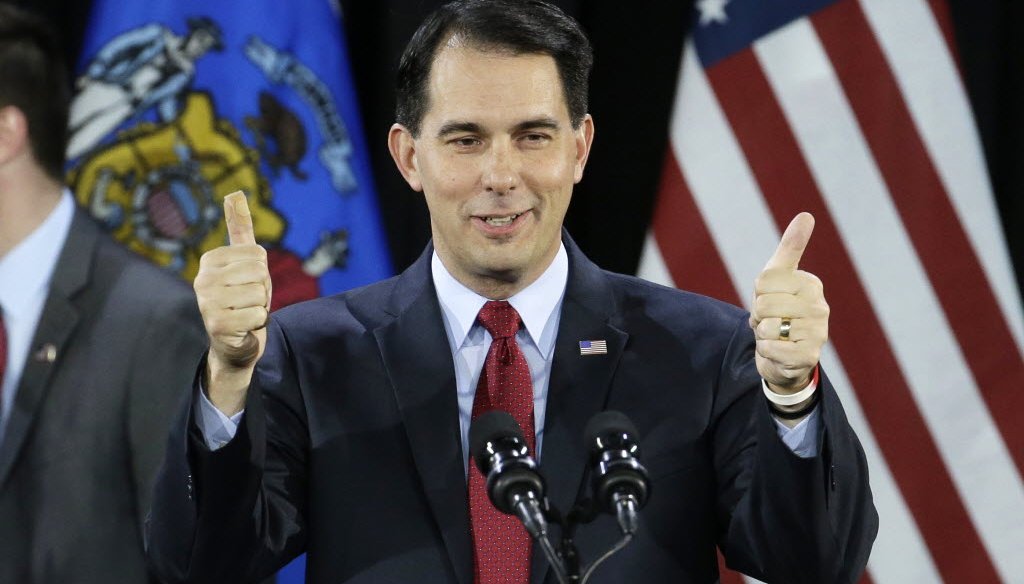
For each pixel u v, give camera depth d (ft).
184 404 22.15
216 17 38.42
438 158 23.93
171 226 37.22
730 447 24.09
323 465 24.36
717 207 39.99
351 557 23.68
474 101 23.45
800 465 21.36
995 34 40.24
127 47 38.01
